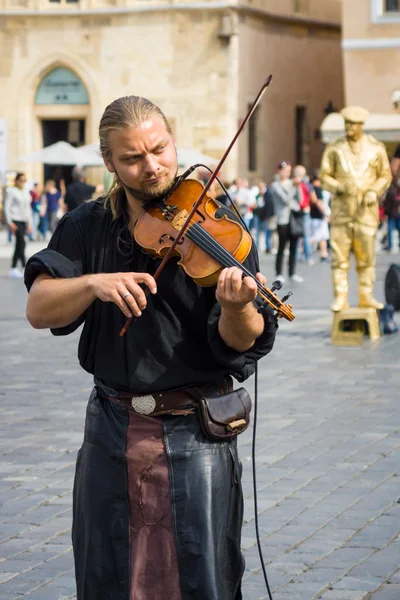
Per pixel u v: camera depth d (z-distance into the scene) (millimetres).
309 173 52562
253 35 47562
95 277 4324
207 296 4500
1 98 48281
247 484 8414
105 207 4691
